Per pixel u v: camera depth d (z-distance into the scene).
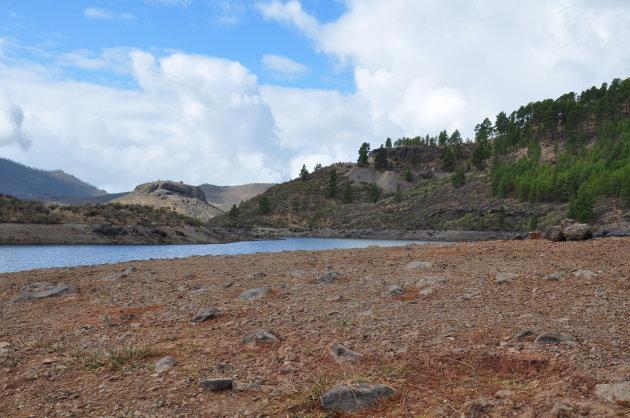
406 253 18.08
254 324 7.36
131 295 11.45
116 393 4.49
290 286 11.26
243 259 20.19
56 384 4.88
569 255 12.95
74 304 10.59
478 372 4.44
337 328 6.52
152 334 7.11
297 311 8.09
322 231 166.88
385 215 169.50
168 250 62.69
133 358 5.77
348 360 5.07
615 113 199.38
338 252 21.86
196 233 101.06
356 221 173.62
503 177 150.75
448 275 10.85
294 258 19.50
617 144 140.75
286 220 194.88
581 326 5.55
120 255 48.47
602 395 3.42
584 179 124.44
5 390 4.76
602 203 109.19
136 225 86.44
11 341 7.06
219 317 8.17
